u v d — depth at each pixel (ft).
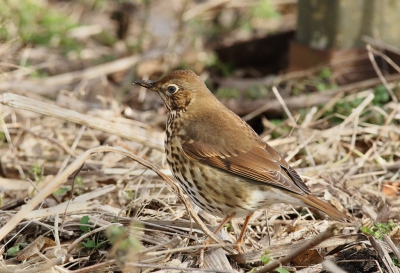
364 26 52.44
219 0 68.18
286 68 61.98
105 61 62.34
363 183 39.17
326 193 35.86
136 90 56.39
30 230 32.89
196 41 63.72
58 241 30.30
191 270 27.53
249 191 31.42
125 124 44.93
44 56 60.49
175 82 33.76
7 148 43.83
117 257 27.73
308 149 41.70
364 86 49.08
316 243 25.95
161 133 43.45
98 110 48.24
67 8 72.33
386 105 46.37
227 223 34.55
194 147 32.19
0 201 36.83
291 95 53.31
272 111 49.98
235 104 51.11
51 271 27.68
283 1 71.51
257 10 67.15
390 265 28.91
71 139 45.06
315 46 53.52
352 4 51.98
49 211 33.09
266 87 55.01
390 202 37.04
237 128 32.65
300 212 35.96
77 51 62.28
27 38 60.39
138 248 25.25
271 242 32.94
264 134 45.21
